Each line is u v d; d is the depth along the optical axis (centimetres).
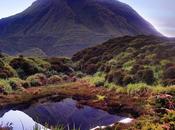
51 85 4347
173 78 3366
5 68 4319
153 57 4309
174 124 1733
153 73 3550
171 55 4322
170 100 2255
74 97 3316
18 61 4931
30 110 2666
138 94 3044
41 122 2261
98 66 5481
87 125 2202
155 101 2320
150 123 1820
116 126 1909
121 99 2953
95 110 2656
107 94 3266
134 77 3544
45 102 3039
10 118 2352
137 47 5881
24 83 4031
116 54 5794
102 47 7025
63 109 2736
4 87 3431
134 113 2441
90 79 4512
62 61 6309
